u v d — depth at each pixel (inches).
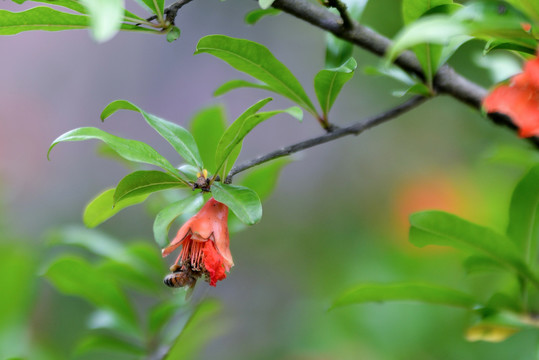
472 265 36.6
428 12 35.4
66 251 59.9
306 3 36.1
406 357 43.5
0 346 39.6
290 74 35.9
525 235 36.2
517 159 40.0
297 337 48.5
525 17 33.1
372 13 47.0
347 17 36.0
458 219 35.7
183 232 35.0
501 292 36.4
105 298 39.1
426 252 46.4
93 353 49.2
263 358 55.8
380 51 36.3
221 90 37.1
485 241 35.9
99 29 32.5
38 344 42.8
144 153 34.7
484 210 47.1
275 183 39.0
